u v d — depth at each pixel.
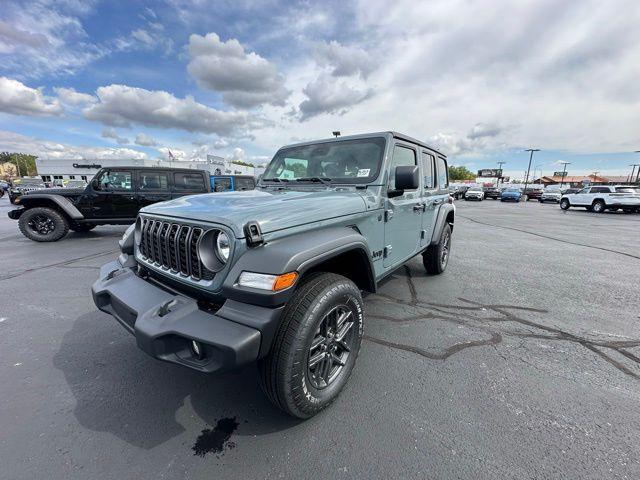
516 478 1.55
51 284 4.48
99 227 10.43
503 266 5.68
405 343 2.86
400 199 3.13
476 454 1.69
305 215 1.99
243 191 3.10
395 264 3.18
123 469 1.60
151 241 2.24
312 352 1.92
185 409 2.04
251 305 1.65
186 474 1.58
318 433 1.84
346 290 1.99
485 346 2.82
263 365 1.74
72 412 2.01
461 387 2.25
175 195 8.77
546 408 2.04
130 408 2.05
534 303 3.85
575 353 2.72
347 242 2.07
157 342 1.62
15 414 1.98
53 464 1.62
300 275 1.70
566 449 1.72
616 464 1.62
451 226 5.29
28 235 7.62
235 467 1.62
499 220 14.63
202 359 1.62
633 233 10.39
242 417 1.97
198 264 1.83
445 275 5.02
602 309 3.68
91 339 2.92
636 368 2.50
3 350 2.73
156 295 1.93
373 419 1.95
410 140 3.37
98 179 7.99
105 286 2.21
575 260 6.24
